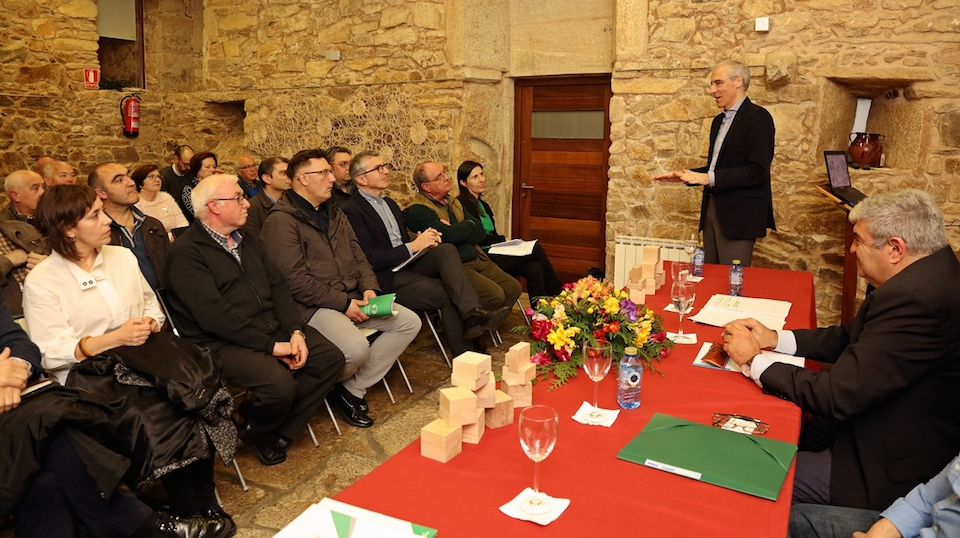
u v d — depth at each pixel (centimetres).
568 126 575
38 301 230
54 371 232
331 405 348
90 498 201
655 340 217
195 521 232
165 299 303
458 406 153
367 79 589
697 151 479
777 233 464
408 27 560
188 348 238
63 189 233
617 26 490
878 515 173
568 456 151
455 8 532
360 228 380
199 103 704
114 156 711
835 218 443
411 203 438
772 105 450
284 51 631
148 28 740
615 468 146
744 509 130
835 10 423
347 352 309
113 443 214
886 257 191
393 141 582
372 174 383
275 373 271
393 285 387
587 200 576
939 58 403
